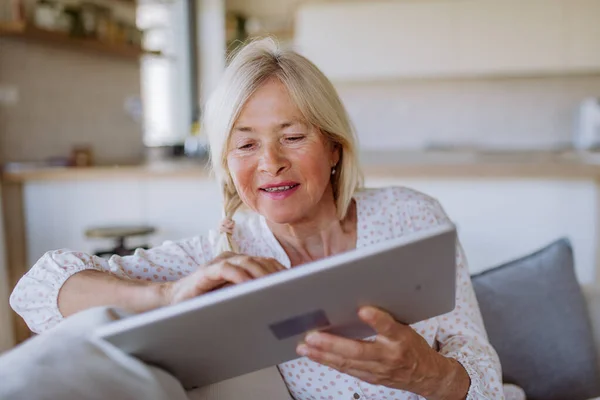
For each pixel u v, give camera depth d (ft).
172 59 16.78
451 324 3.27
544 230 8.00
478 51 14.08
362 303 2.10
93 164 11.67
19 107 10.74
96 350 1.98
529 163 7.99
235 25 16.76
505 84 15.47
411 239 1.91
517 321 4.52
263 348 2.24
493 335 4.50
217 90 3.17
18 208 9.88
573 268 4.83
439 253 2.01
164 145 16.21
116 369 1.95
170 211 9.52
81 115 12.71
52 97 11.68
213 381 2.48
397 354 2.25
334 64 14.74
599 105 14.02
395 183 8.28
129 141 14.88
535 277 4.68
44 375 1.84
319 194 3.20
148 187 9.53
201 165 10.37
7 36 10.20
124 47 12.84
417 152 15.07
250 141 3.10
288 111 3.02
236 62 3.10
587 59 13.65
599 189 7.73
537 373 4.50
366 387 3.26
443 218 3.57
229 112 3.07
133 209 9.64
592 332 4.78
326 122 3.10
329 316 2.11
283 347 2.28
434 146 15.98
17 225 9.87
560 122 15.23
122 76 14.52
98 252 8.54
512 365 4.49
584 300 4.80
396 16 14.34
